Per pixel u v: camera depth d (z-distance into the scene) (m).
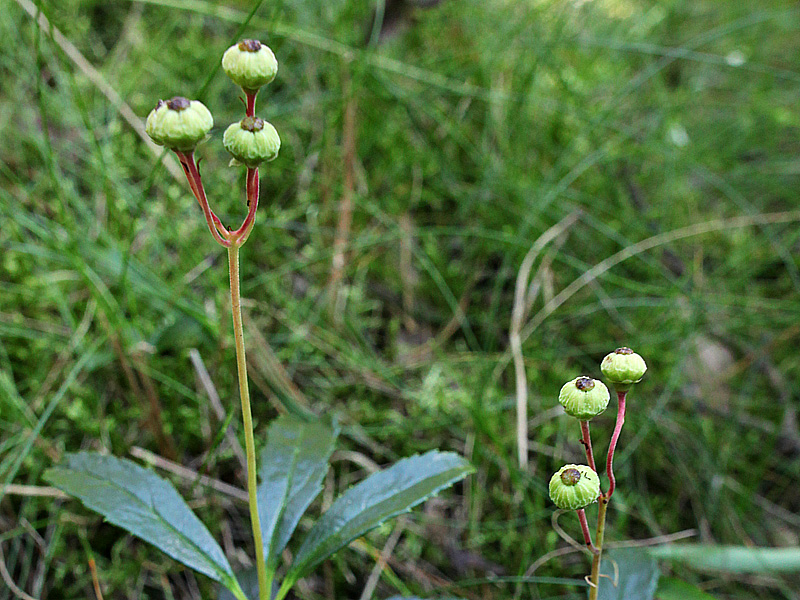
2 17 0.28
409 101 0.31
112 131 0.26
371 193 0.30
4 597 0.20
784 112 0.34
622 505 0.23
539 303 0.28
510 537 0.22
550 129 0.32
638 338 0.27
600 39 0.36
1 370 0.23
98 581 0.21
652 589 0.18
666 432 0.25
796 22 0.40
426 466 0.19
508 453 0.24
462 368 0.26
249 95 0.14
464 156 0.32
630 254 0.27
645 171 0.33
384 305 0.28
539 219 0.29
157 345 0.23
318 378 0.25
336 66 0.30
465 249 0.29
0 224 0.25
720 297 0.28
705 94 0.39
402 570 0.22
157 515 0.18
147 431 0.23
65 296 0.25
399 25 0.34
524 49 0.33
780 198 0.34
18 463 0.20
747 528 0.24
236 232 0.14
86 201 0.27
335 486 0.23
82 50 0.31
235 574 0.19
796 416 0.27
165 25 0.32
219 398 0.23
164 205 0.27
